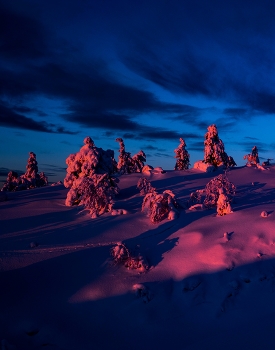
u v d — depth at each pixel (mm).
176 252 10625
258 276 9156
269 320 7965
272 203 15367
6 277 9438
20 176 43656
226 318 8250
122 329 8102
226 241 10570
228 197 14570
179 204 14703
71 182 21125
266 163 34469
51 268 9992
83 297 8938
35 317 8242
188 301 8742
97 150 20781
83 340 7734
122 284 9352
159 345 7602
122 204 17109
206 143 31359
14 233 13031
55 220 14961
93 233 12539
